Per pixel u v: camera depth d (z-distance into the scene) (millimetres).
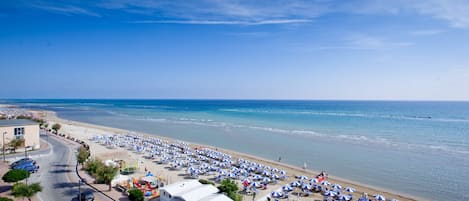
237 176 36281
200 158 45875
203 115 141750
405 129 85250
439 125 95438
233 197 26141
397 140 66062
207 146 59719
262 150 55906
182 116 135375
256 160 47812
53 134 65875
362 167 43594
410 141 64875
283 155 51594
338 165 44750
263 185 33125
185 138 70000
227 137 71062
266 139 67875
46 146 51156
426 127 90062
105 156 45469
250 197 30000
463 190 33719
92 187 30125
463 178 38094
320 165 44750
